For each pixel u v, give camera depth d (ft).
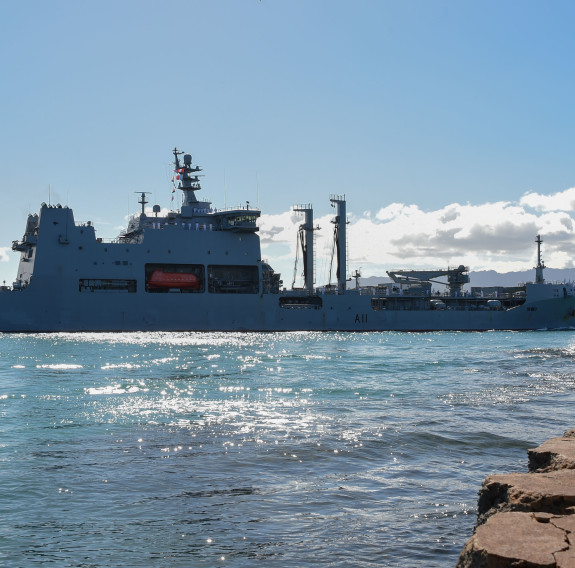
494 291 422.00
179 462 65.31
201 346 262.88
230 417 92.73
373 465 63.36
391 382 138.51
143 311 330.34
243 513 48.85
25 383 140.05
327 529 45.09
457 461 64.80
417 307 394.32
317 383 137.08
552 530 24.02
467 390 123.24
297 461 65.16
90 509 50.31
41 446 73.97
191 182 378.12
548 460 35.99
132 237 360.89
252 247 352.90
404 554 40.37
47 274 315.58
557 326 402.93
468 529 44.70
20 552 41.70
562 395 115.03
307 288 398.01
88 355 216.74
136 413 97.50
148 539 43.83
